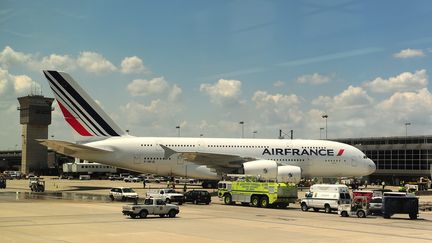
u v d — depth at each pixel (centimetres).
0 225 2889
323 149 7538
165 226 2988
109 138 7350
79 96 7275
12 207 4178
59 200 5166
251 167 6531
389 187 10250
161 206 3541
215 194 6756
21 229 2709
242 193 5059
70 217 3422
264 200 4891
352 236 2717
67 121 7262
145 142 7319
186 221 3316
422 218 4175
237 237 2573
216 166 7050
